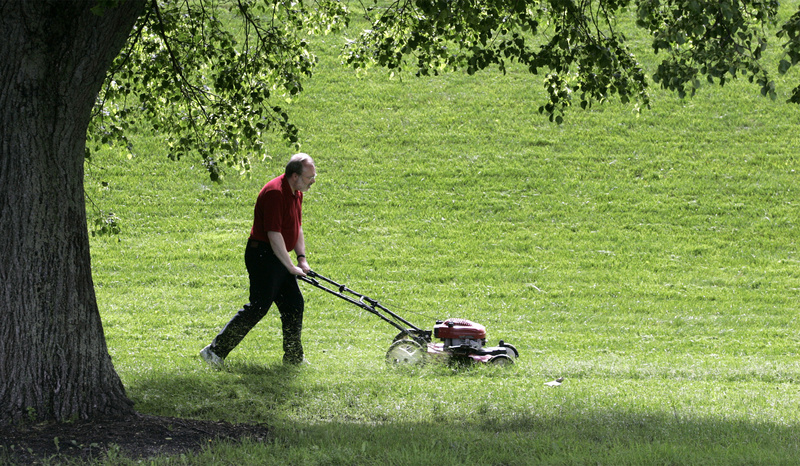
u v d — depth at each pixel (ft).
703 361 53.93
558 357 54.70
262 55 56.18
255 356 51.19
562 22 44.04
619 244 100.27
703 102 150.30
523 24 41.52
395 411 35.53
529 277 87.86
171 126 56.34
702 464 27.35
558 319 71.51
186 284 82.02
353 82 157.48
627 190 118.62
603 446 29.37
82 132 32.50
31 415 30.68
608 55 40.52
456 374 46.37
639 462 27.40
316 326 65.57
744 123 142.41
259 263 45.29
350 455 27.89
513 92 155.33
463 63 48.06
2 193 30.53
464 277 87.20
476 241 100.48
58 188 31.53
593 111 146.72
